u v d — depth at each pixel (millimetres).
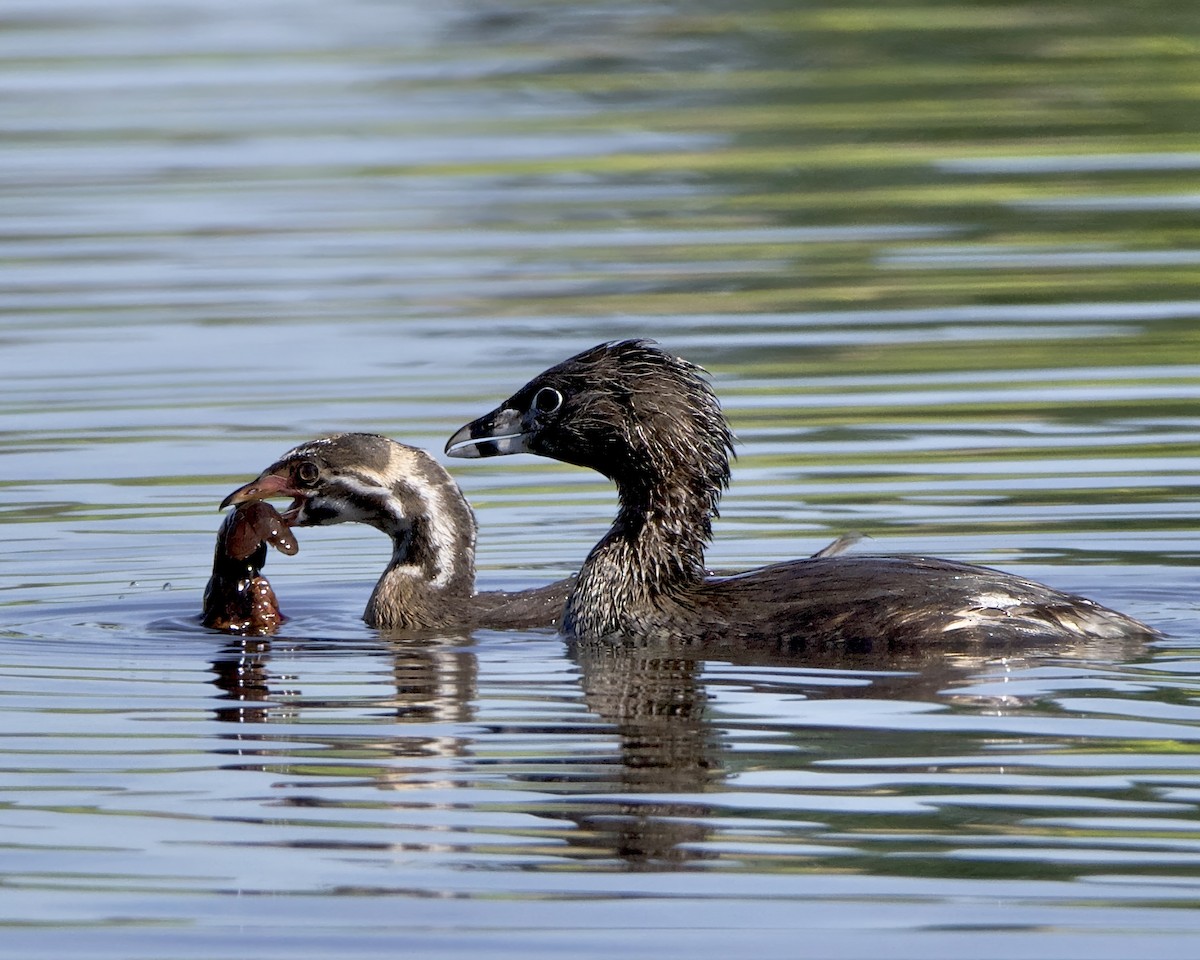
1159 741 10547
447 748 10875
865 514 16125
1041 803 9727
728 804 9852
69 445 18531
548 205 27250
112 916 8844
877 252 24656
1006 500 16297
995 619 12562
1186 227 25219
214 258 24922
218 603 14070
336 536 17219
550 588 14648
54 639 13586
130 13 40938
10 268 24547
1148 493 16359
